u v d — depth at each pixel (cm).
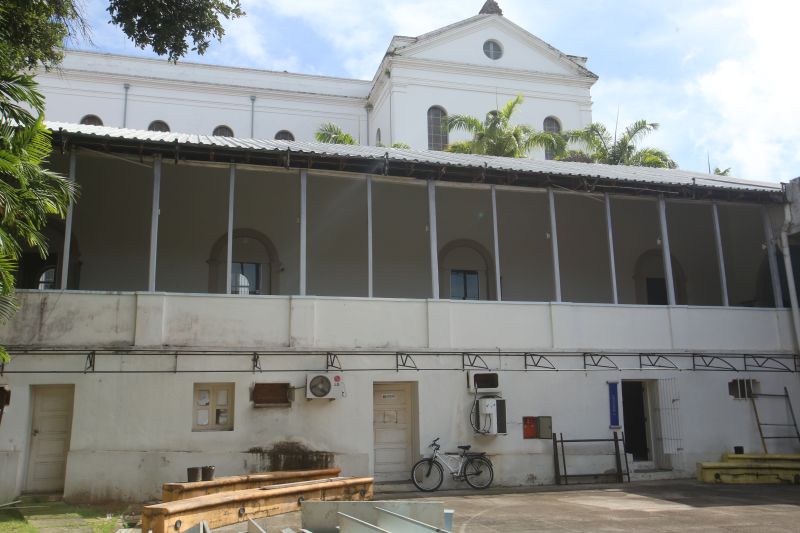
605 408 1413
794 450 1509
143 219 1619
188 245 1644
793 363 1558
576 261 1889
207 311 1232
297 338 1263
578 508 1057
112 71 2902
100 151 1241
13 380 1135
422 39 2936
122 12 1283
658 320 1489
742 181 1884
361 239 1753
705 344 1509
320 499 1002
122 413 1162
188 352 1205
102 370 1167
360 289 1738
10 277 895
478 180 1428
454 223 1827
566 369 1405
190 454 1175
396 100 2859
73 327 1172
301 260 1304
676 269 1933
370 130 3178
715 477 1372
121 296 1201
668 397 1458
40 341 1155
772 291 1762
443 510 794
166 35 1307
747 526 902
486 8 3183
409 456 1330
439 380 1329
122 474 1141
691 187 1526
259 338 1248
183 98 2955
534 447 1355
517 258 1859
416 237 1798
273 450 1214
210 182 1673
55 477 1159
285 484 1012
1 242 842
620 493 1231
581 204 1909
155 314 1205
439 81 2931
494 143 2708
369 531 672
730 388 1505
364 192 1769
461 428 1327
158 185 1258
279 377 1241
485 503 1113
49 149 988
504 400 1330
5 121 951
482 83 2986
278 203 1714
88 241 1577
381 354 1304
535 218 1881
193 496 934
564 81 3092
